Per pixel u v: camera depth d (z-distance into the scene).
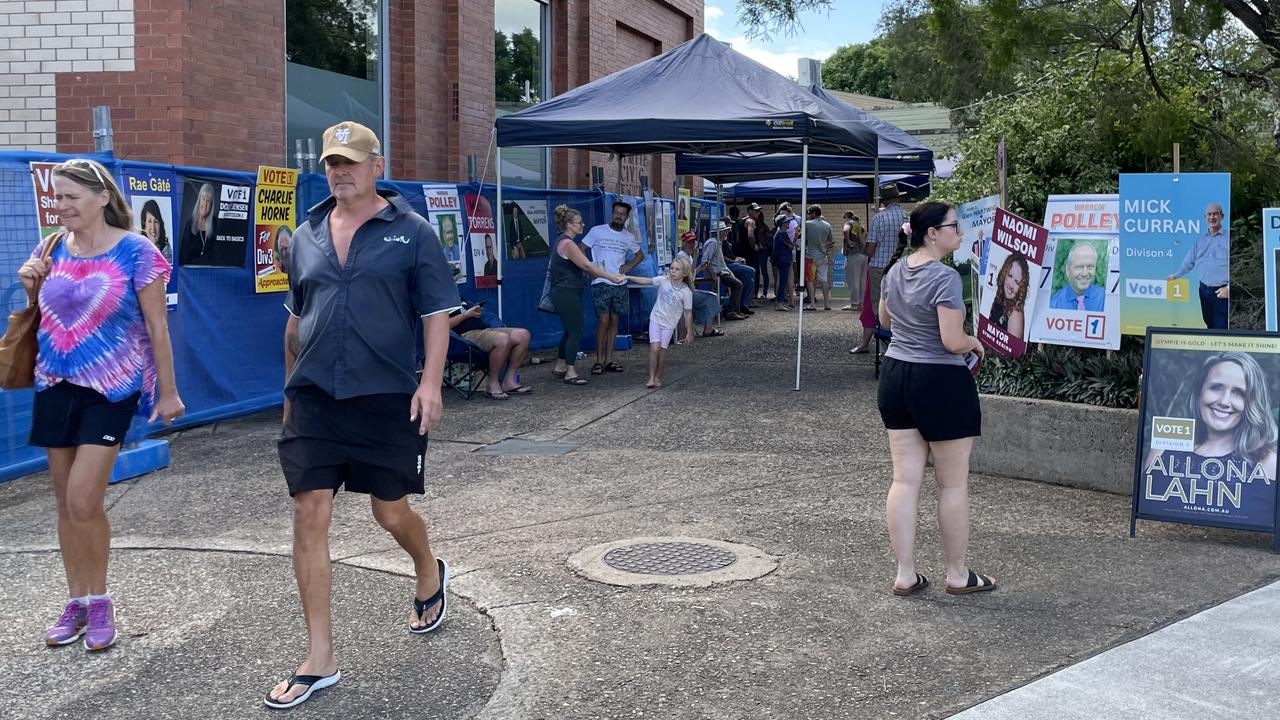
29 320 4.98
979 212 8.57
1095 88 8.62
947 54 9.91
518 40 16.38
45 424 4.93
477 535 6.62
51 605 5.49
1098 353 7.90
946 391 5.32
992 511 7.04
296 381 4.45
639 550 6.24
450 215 12.62
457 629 5.13
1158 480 6.52
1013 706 4.23
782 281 22.80
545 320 14.78
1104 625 5.05
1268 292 6.70
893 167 17.33
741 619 5.17
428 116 13.99
